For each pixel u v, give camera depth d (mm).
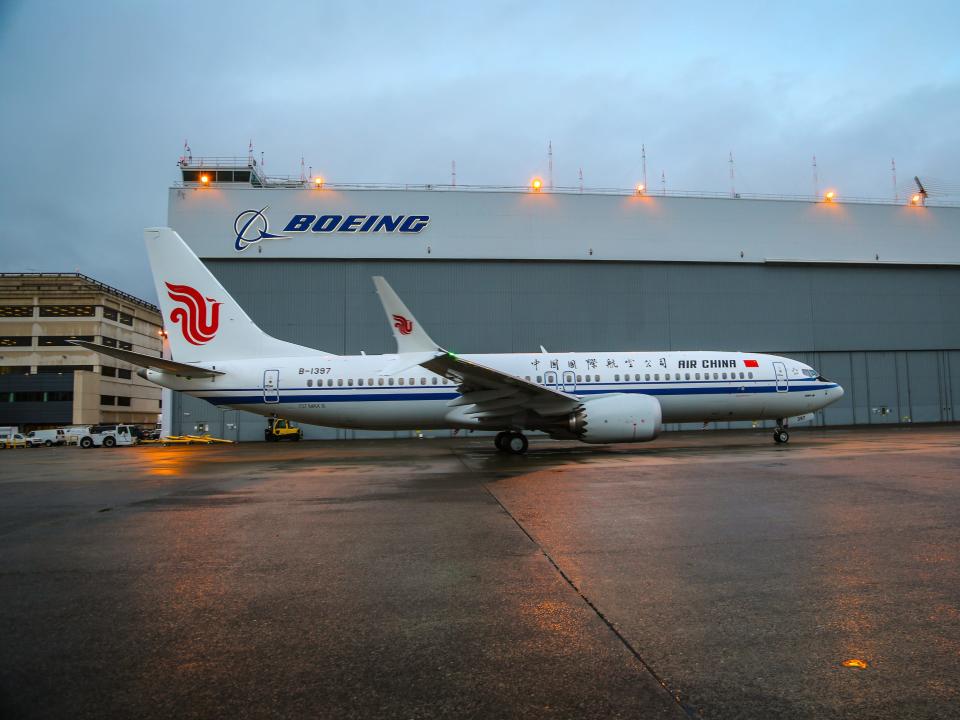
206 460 19969
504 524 7844
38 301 70688
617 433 18453
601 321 35750
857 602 4746
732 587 5145
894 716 3014
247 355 20953
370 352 34031
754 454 17359
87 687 3430
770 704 3143
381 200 34688
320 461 18234
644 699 3207
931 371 38656
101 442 41625
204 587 5328
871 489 10305
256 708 3156
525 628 4262
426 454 20156
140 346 81812
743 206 37375
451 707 3141
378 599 4938
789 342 37250
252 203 33906
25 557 6461
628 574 5547
